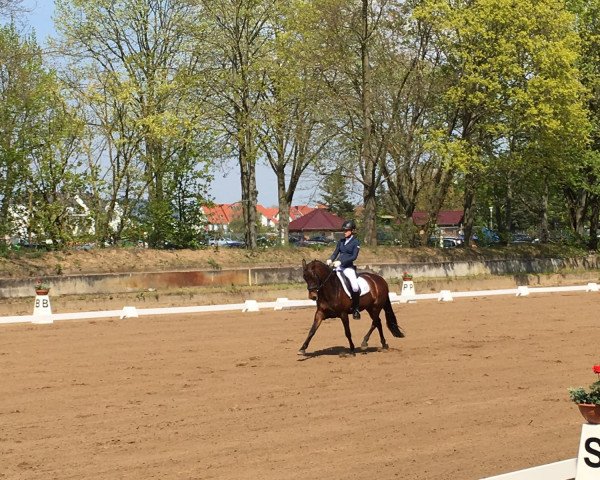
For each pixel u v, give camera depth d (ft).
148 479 34.06
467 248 157.89
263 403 48.49
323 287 63.77
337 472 35.12
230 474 34.73
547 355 67.00
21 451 38.34
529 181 166.40
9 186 118.73
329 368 60.34
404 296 112.98
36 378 56.03
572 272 158.30
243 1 135.54
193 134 133.28
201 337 76.64
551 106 139.33
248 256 133.49
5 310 93.86
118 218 133.08
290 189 162.81
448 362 63.26
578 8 163.84
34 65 121.19
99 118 127.34
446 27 135.95
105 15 131.95
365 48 141.59
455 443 39.99
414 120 145.79
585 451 30.94
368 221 150.61
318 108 140.67
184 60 137.08
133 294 106.93
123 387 53.11
